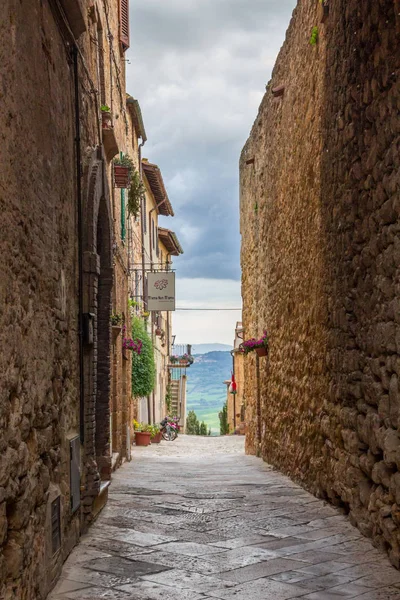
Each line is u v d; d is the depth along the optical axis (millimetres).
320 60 8555
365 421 6480
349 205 7125
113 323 12297
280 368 11922
